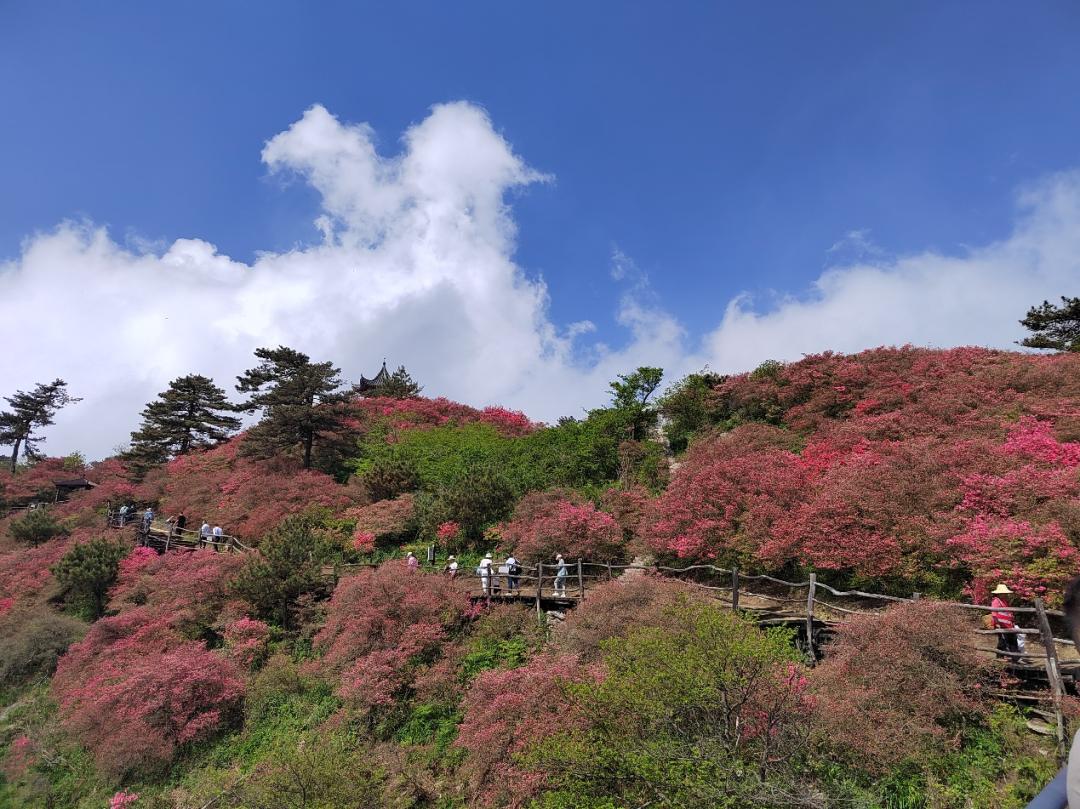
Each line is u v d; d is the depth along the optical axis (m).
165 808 11.71
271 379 34.12
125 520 29.59
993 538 10.72
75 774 13.71
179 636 17.14
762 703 7.10
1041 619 8.21
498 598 15.49
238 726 13.90
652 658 7.44
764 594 13.23
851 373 21.70
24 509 36.91
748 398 23.67
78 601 21.97
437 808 10.07
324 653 15.43
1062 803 2.01
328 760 10.30
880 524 12.27
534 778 7.93
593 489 21.84
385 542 21.88
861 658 8.40
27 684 18.11
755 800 6.16
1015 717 7.86
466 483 21.64
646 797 6.48
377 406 37.72
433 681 12.66
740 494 15.00
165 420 38.84
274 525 23.34
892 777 7.30
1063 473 11.95
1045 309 25.05
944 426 16.83
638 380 27.14
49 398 49.69
